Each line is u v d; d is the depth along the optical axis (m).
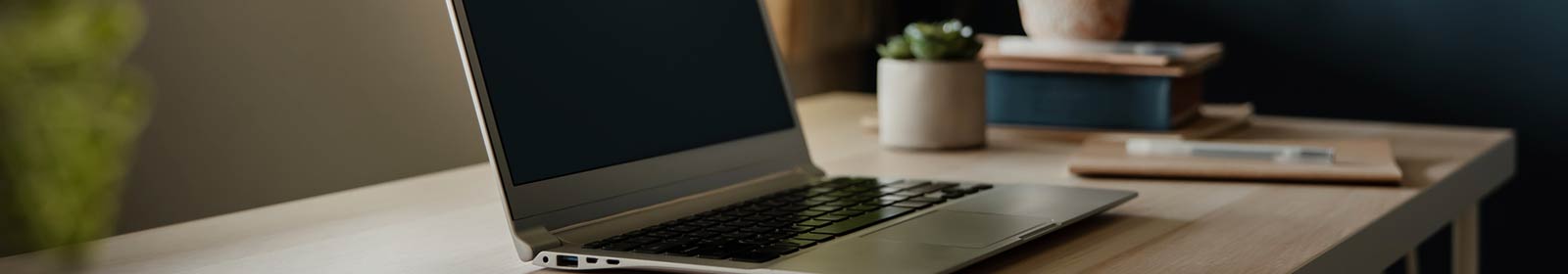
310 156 1.35
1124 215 1.00
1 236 0.51
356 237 0.92
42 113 0.52
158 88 1.19
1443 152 1.39
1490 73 2.36
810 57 2.32
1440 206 1.19
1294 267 0.80
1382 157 1.26
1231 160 1.23
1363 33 2.44
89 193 0.54
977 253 0.76
